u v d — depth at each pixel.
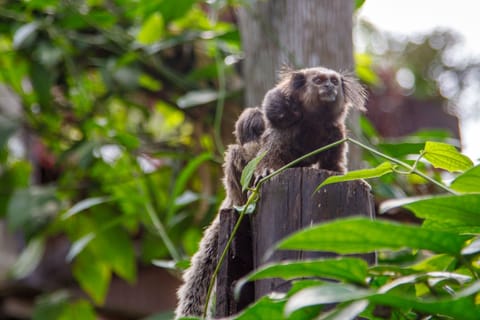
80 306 11.77
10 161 13.14
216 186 11.25
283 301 4.30
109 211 11.77
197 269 7.20
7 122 11.92
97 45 11.64
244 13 9.70
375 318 4.69
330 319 4.04
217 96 10.84
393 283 4.58
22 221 10.99
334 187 5.56
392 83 13.99
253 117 7.87
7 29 11.84
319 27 9.05
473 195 4.54
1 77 12.14
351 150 8.89
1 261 13.10
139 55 11.28
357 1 10.41
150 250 11.27
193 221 11.15
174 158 11.43
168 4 10.59
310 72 7.65
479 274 4.58
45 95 11.52
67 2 11.55
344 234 4.12
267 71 9.26
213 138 11.37
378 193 9.42
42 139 12.55
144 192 10.80
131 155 11.46
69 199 11.87
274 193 5.66
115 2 11.87
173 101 11.87
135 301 13.56
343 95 7.72
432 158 5.54
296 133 7.50
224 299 5.72
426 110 15.27
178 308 7.21
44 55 11.42
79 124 11.95
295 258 5.41
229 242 5.67
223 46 11.52
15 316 13.35
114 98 12.00
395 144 9.45
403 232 4.20
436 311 4.14
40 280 13.33
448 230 4.94
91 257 11.84
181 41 11.05
